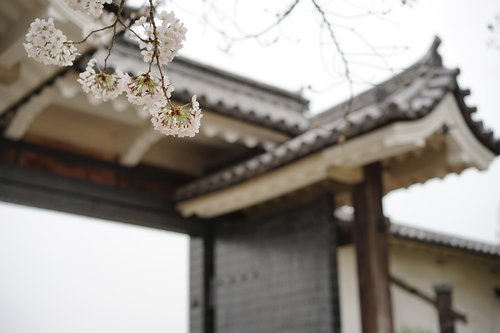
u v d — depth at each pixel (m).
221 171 7.61
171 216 7.43
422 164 6.42
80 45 4.54
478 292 10.00
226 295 7.34
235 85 7.95
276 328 6.71
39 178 6.53
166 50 2.34
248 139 6.84
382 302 5.95
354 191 6.37
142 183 7.30
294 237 6.77
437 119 5.74
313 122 7.43
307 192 6.73
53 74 5.27
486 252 9.63
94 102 5.68
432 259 9.52
